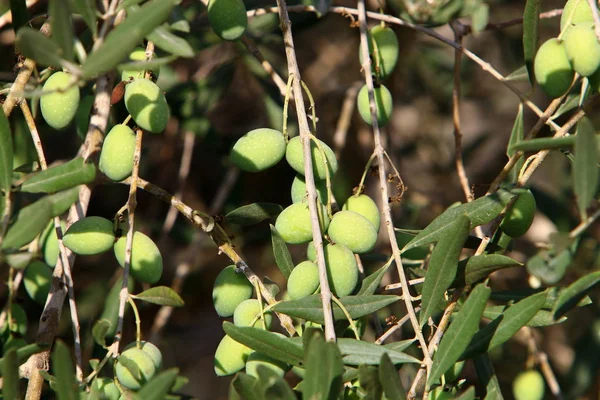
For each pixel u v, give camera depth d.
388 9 1.30
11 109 1.20
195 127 1.44
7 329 1.26
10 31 1.43
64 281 1.21
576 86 1.20
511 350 1.48
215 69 1.48
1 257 1.11
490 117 1.78
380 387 1.14
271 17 1.41
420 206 1.49
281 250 1.18
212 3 1.20
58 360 1.11
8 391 1.12
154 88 1.17
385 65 1.26
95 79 1.25
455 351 1.14
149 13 1.09
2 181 1.14
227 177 1.48
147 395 1.11
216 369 1.17
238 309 1.18
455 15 1.29
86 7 1.12
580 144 1.10
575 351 1.41
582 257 1.32
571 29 1.16
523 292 1.22
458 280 1.18
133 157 1.18
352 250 1.17
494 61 1.75
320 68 1.67
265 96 1.45
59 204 1.12
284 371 1.16
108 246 1.18
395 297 1.17
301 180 1.20
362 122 1.54
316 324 1.18
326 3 1.27
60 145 1.48
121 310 1.16
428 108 1.72
